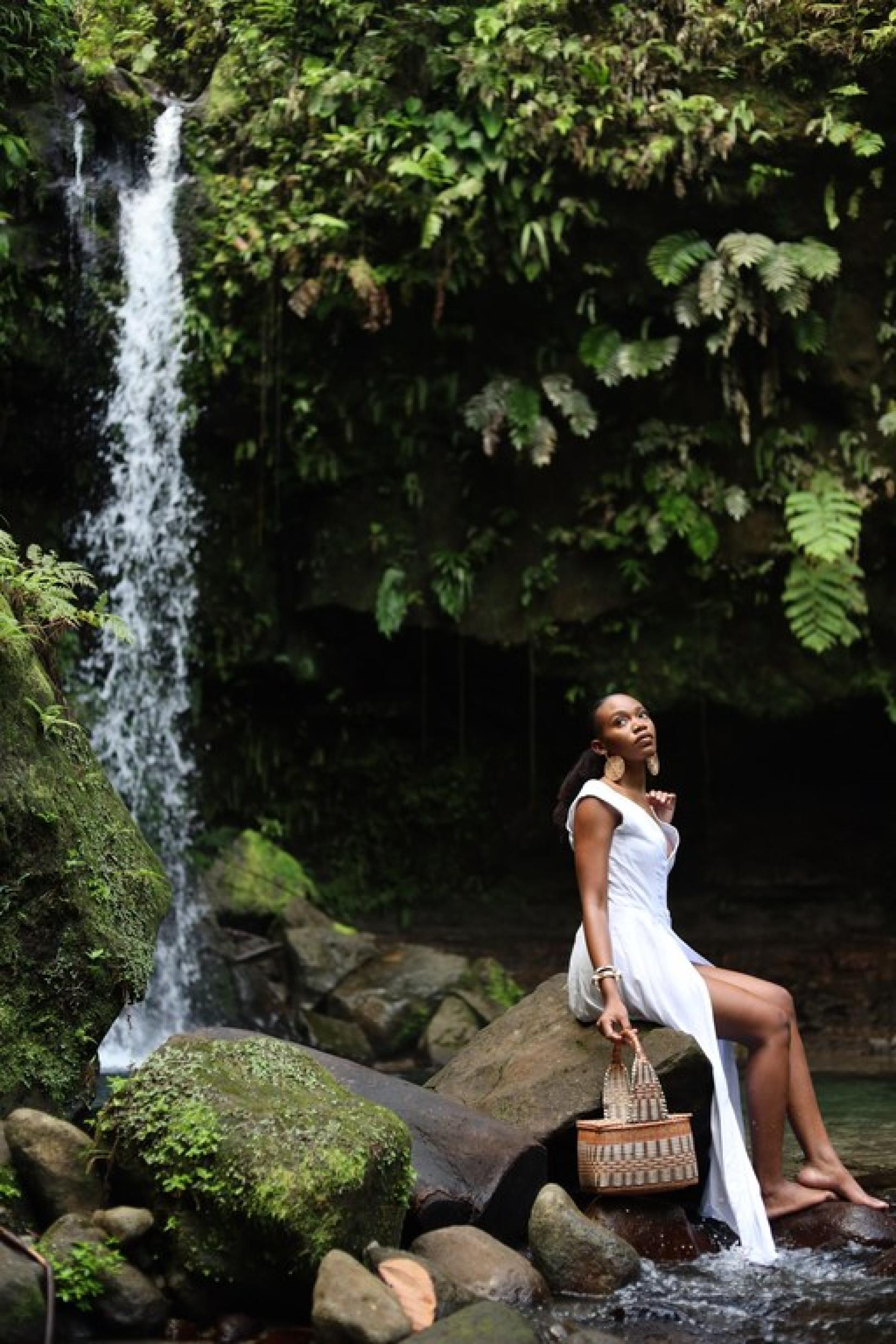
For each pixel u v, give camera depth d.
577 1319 3.61
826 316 11.57
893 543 11.80
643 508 11.82
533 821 13.36
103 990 4.80
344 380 11.85
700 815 13.12
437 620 12.16
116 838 5.09
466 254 11.28
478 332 11.80
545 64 11.20
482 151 11.12
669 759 12.95
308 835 13.28
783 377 11.73
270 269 11.50
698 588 12.08
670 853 5.00
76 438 11.89
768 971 12.39
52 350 11.62
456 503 12.13
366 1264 3.61
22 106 11.71
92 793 5.08
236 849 11.55
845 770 12.86
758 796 13.09
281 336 11.73
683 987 4.62
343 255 11.38
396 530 12.11
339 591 12.15
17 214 11.52
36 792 4.75
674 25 11.44
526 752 13.30
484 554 12.07
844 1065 9.59
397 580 11.94
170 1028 10.59
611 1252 3.90
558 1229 3.94
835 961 12.41
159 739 12.24
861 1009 11.67
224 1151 3.66
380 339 11.77
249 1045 4.14
